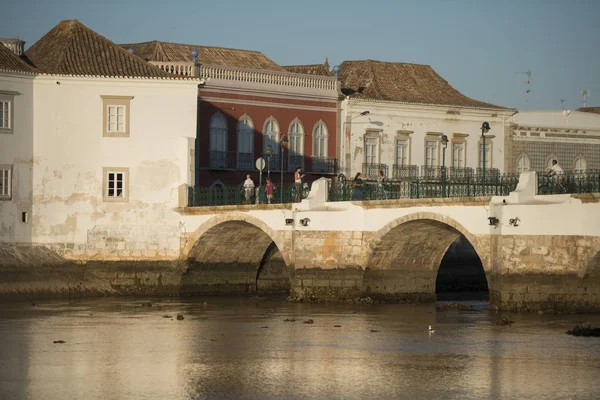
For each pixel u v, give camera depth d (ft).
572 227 200.95
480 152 327.88
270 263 269.44
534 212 205.36
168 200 258.57
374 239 229.25
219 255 260.01
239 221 247.70
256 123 289.94
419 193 227.61
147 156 258.98
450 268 300.61
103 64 261.65
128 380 160.66
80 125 257.55
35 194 255.29
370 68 326.24
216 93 282.56
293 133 297.12
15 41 261.85
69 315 221.25
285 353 178.91
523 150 334.85
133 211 258.78
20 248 253.03
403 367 167.94
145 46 304.30
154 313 224.53
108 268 257.55
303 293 238.68
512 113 331.98
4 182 252.21
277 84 293.84
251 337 193.57
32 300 249.96
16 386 157.48
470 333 194.18
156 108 259.39
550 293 204.85
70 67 258.57
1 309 230.68
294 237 238.48
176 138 259.19
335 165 303.48
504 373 163.73
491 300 212.43
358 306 231.09
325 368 167.84
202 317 218.18
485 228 212.43
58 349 183.01
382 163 312.71
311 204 236.63
